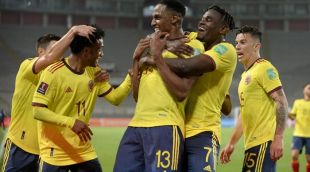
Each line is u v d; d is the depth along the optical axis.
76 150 16.03
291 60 146.12
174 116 14.30
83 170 16.28
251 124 17.84
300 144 34.56
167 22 14.72
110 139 67.00
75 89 15.91
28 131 18.09
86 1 154.88
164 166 13.90
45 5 150.75
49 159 15.93
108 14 155.62
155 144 14.03
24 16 149.00
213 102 15.41
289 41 154.00
